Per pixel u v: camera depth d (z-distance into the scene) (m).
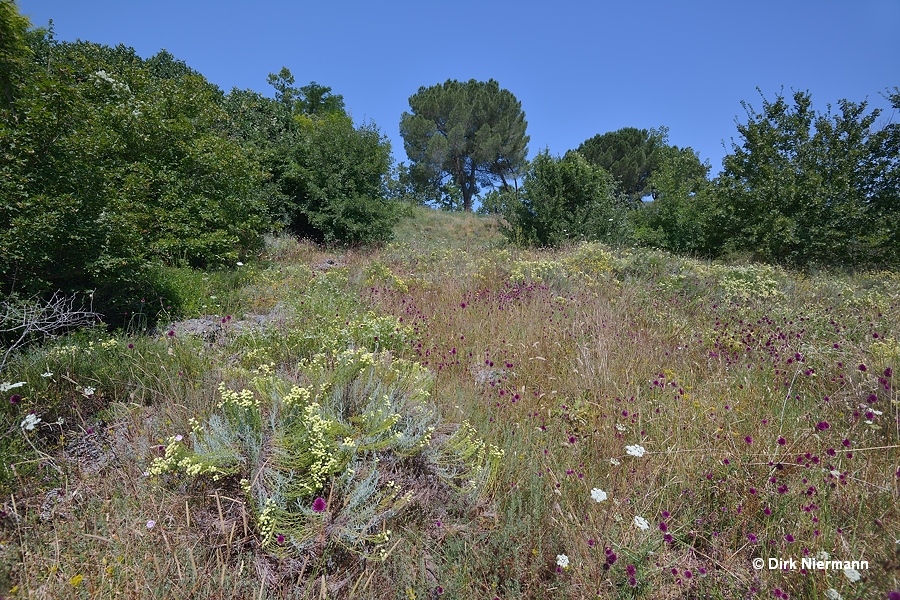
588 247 10.95
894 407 3.53
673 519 2.60
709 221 14.95
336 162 14.96
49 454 2.90
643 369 4.53
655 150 34.16
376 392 3.06
